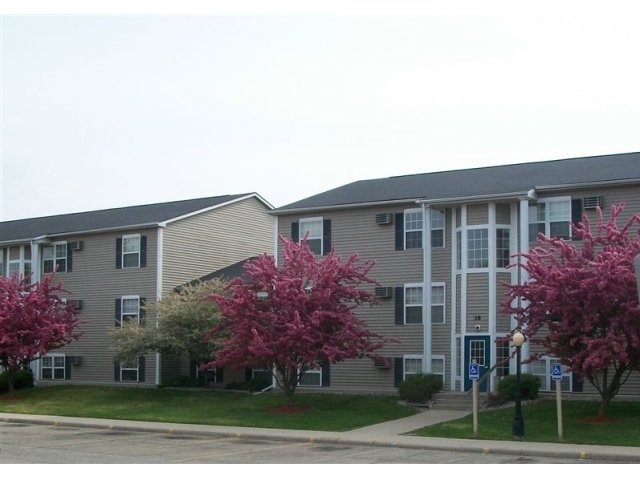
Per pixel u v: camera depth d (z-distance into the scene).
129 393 38.03
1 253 47.28
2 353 38.28
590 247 26.31
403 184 38.47
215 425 28.31
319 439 24.64
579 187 31.86
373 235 36.22
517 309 26.47
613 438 23.42
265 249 48.03
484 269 32.88
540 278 25.92
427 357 33.88
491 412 29.31
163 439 25.09
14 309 38.25
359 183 41.12
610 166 33.78
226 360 30.67
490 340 32.50
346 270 31.14
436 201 33.81
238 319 30.72
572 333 25.03
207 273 43.97
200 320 36.78
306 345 29.77
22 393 40.28
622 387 30.86
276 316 30.23
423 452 22.11
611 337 24.02
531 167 36.84
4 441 23.95
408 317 35.09
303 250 31.52
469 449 22.28
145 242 41.97
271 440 25.17
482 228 33.06
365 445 23.75
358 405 32.19
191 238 43.25
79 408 34.09
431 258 34.66
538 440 23.56
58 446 22.66
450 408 31.30
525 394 30.81
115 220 44.78
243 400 34.41
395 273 35.53
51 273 41.72
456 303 33.72
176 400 35.38
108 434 26.55
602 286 24.08
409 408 31.16
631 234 30.94
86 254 43.97
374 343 34.56
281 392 36.38
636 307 23.91
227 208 45.66
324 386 36.62
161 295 41.00
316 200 38.53
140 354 37.62
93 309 43.34
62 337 39.28
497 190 33.03
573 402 30.41
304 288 31.27
